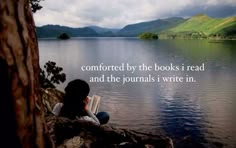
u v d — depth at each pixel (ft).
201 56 483.10
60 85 144.77
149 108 129.90
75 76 233.55
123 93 164.55
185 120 112.78
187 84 208.85
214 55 502.38
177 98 155.33
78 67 297.33
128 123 107.86
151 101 145.07
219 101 149.28
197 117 117.70
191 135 94.79
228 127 103.76
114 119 112.68
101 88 181.98
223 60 416.46
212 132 98.68
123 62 383.04
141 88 185.26
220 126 105.50
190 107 135.44
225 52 571.69
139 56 474.08
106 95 159.84
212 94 167.94
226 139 91.45
